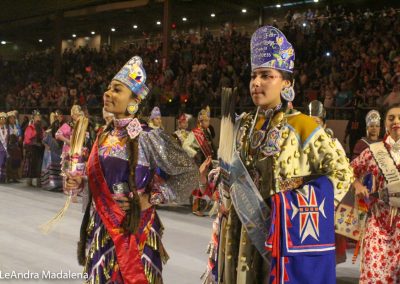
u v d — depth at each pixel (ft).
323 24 51.08
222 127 7.83
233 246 7.49
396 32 43.88
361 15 51.08
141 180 9.17
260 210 7.10
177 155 9.32
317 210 6.97
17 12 81.25
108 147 9.18
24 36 99.86
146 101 9.75
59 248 17.51
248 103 40.16
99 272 8.97
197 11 74.74
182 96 44.47
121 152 9.12
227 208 7.63
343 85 36.24
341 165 7.15
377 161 12.07
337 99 35.19
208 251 8.55
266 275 7.20
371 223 12.07
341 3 63.72
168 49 57.72
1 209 25.36
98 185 9.01
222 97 7.92
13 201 28.32
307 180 7.26
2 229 20.38
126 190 9.04
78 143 9.86
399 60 37.09
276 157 7.22
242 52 54.70
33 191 33.30
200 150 23.21
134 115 9.52
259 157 7.35
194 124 33.47
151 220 9.33
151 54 69.41
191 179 9.44
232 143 7.71
